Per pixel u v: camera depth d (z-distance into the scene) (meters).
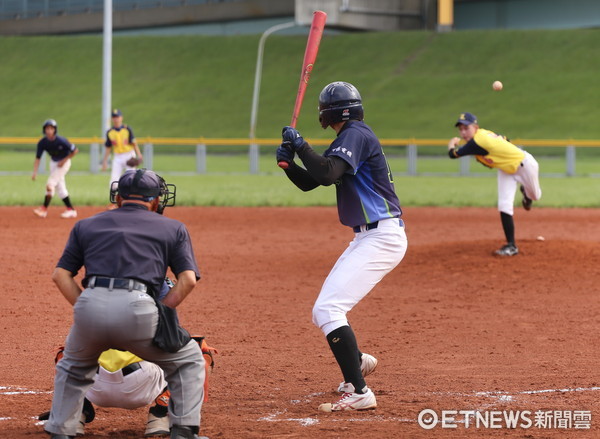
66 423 12.05
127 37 193.75
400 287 27.56
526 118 147.50
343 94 14.58
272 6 187.38
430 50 174.50
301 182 15.16
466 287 27.36
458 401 14.98
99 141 83.94
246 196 62.44
